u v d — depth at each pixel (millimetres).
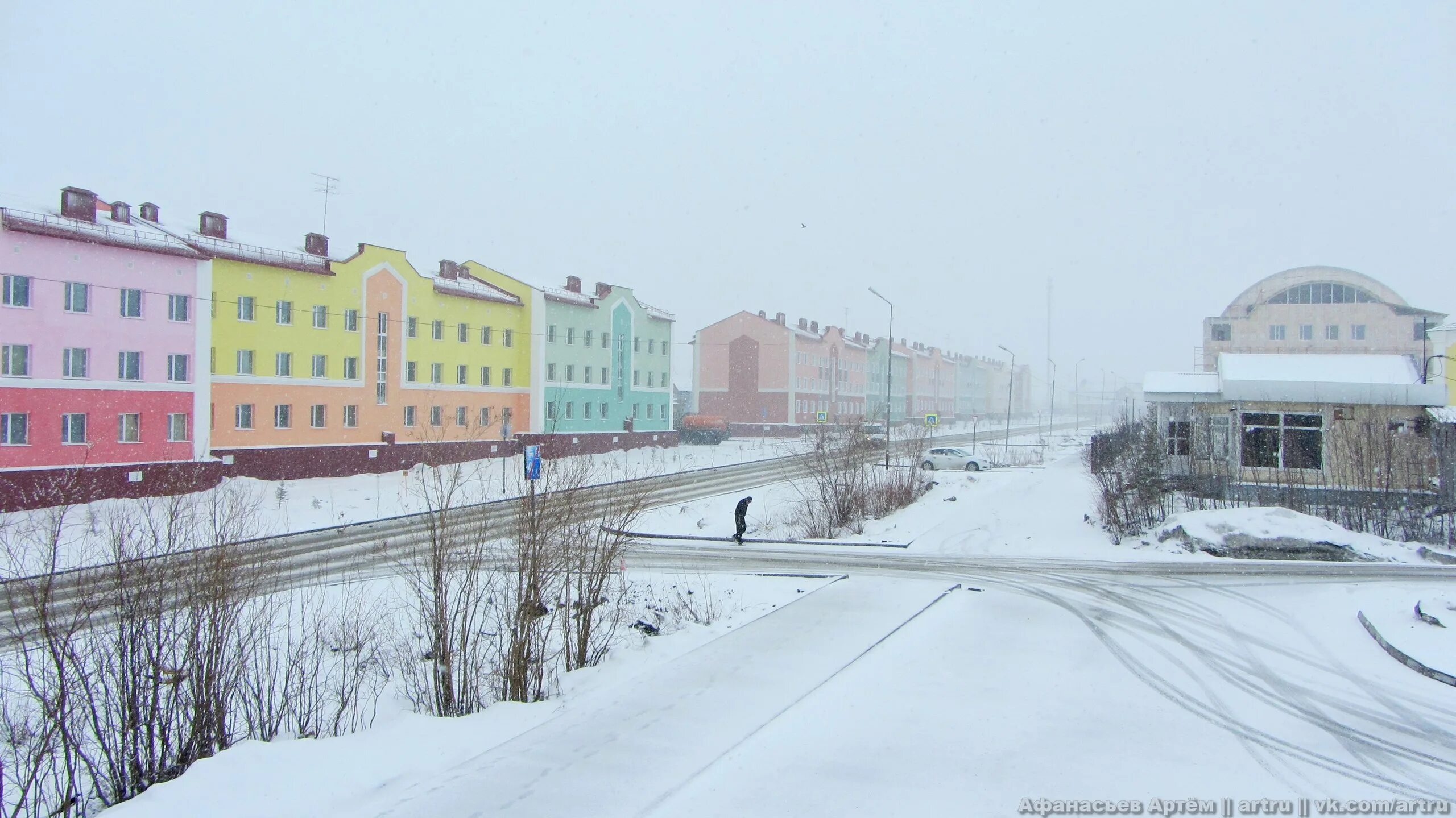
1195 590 15906
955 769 7484
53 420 28422
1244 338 53719
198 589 9828
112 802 8539
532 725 8820
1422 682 10344
